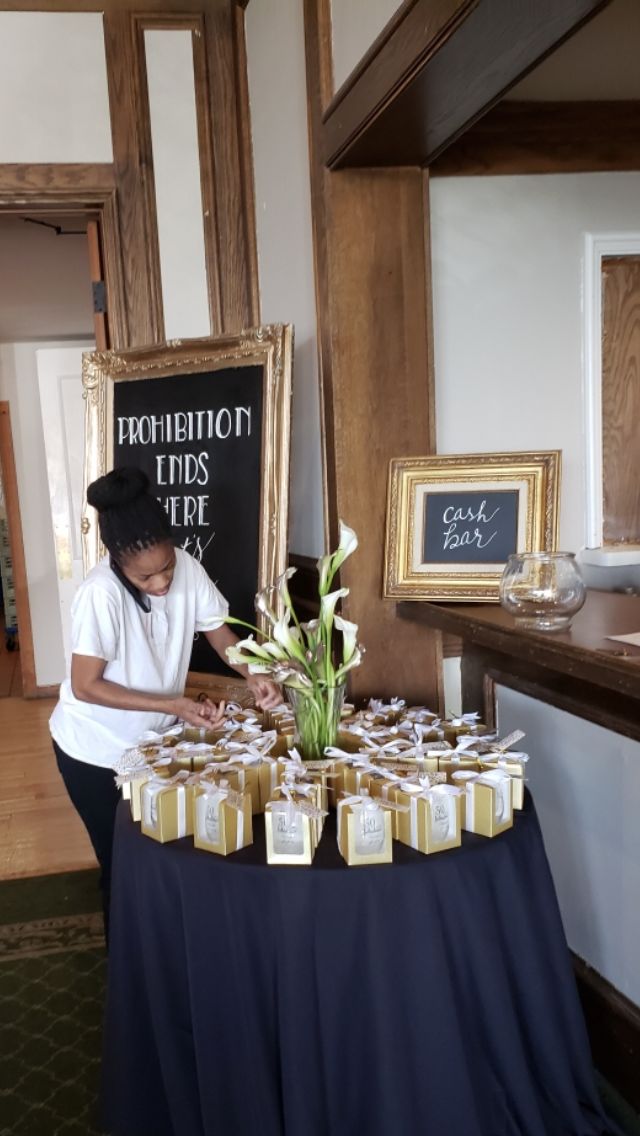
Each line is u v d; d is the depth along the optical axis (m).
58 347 5.81
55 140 2.84
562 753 1.99
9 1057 2.09
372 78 1.68
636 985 1.83
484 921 1.42
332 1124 1.40
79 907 2.88
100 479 1.82
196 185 2.92
